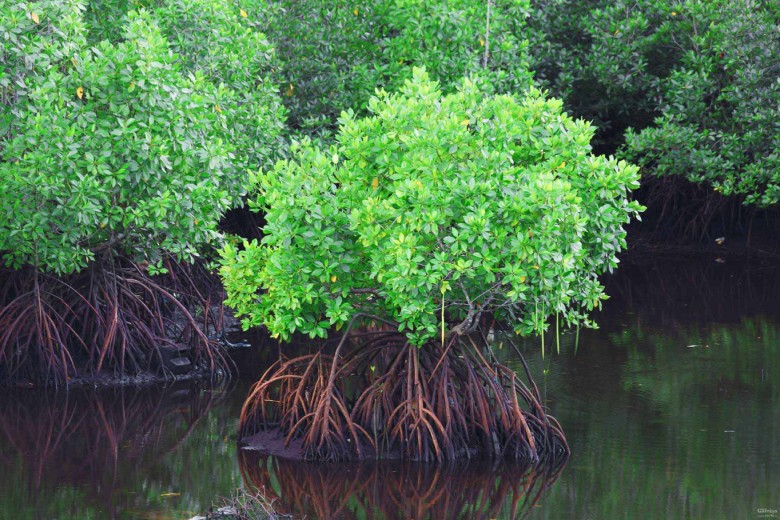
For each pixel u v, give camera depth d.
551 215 9.69
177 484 10.12
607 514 9.21
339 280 10.65
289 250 10.40
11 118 12.43
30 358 13.95
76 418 12.52
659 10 22.78
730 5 22.00
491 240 9.89
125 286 14.67
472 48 17.77
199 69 15.64
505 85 17.58
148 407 13.05
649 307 19.48
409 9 17.22
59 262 13.11
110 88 12.75
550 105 10.81
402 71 17.67
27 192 12.41
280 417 11.95
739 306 19.36
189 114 13.16
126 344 14.27
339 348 10.97
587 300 11.08
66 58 12.87
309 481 10.26
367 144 10.59
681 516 9.09
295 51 18.89
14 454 11.09
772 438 11.31
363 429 10.91
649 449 11.02
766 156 21.98
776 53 21.62
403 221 10.04
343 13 18.83
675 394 13.20
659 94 23.88
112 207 12.95
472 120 10.81
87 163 12.59
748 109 21.64
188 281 16.88
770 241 25.45
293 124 18.92
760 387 13.48
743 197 25.27
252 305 10.98
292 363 11.59
